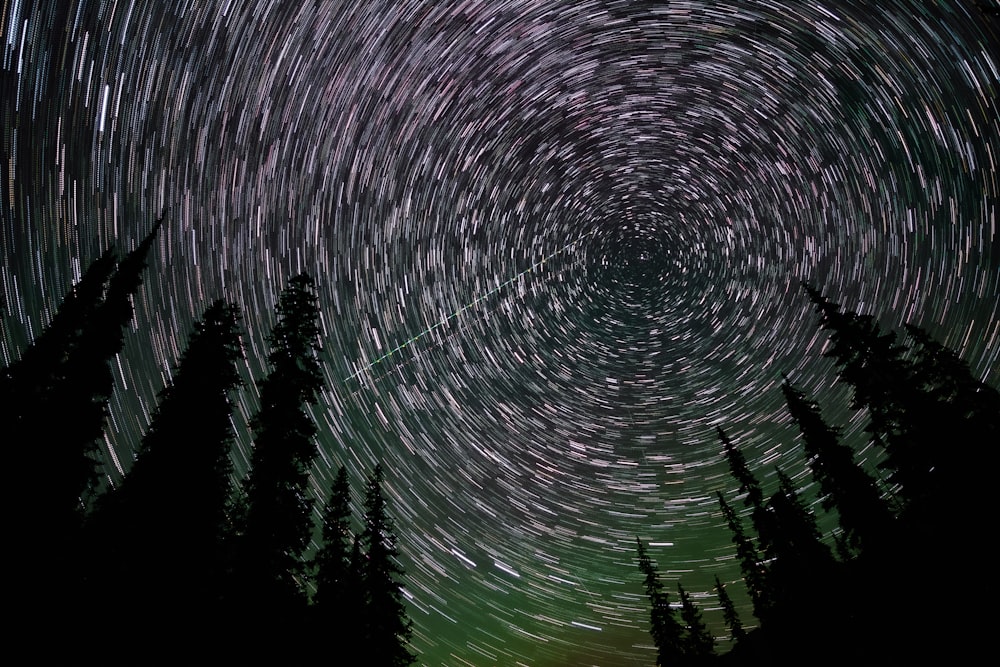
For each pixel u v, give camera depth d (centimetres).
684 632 2667
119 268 1366
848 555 2030
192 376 1170
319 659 1168
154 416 1141
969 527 1367
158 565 985
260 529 1014
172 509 1027
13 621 823
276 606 1014
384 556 1664
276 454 1073
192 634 923
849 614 1644
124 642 869
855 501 1652
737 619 2775
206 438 1120
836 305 1848
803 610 1853
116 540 999
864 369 1739
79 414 1155
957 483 1436
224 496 1130
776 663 1959
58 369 1209
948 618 1259
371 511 1766
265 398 1134
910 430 1595
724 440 2394
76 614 886
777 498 2166
